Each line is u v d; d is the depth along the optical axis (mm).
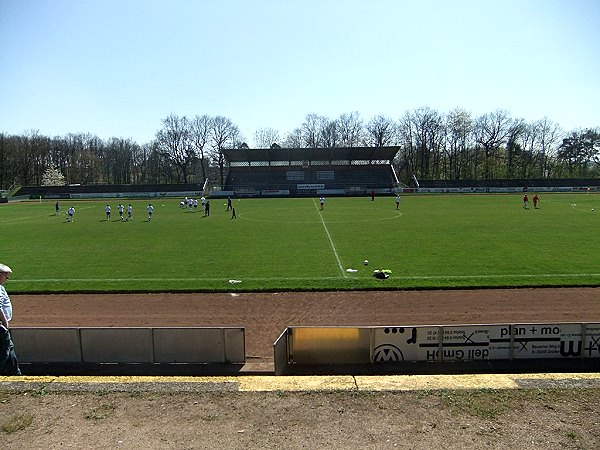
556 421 6453
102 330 11734
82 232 37344
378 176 95750
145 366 11711
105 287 19547
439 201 66875
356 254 25859
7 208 66562
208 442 6102
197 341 11680
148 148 136000
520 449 5809
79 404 7184
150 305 17297
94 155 129750
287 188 91688
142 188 95688
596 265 22250
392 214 48250
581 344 11602
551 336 11523
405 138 118750
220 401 7191
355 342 11516
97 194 90812
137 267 23531
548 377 7848
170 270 22688
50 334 11797
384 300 17359
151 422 6625
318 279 20203
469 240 30062
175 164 118938
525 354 11602
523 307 16250
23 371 11547
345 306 16703
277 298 17844
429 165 120000
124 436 6281
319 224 40219
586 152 118375
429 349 11539
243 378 8055
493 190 89125
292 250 27500
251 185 93500
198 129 115062
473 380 7762
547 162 119438
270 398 7250
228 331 11578
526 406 6871
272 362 11906
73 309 16953
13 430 6465
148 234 35625
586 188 88875
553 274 20578
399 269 21984
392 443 5984
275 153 90562
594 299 17109
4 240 33281
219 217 48031
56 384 7863
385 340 11500
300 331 11492
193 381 7918
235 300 17688
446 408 6844
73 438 6246
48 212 58250
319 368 11398
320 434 6230
